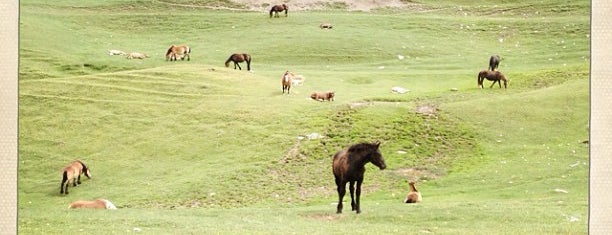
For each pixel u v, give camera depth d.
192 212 27.52
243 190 36.31
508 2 91.44
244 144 41.84
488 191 33.97
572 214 25.95
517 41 74.50
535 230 23.17
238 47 71.88
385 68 64.12
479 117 44.72
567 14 84.38
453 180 36.59
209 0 91.94
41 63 62.41
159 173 38.84
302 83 54.31
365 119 44.38
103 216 24.86
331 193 36.06
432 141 41.84
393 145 41.28
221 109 46.50
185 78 53.22
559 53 67.81
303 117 45.06
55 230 22.02
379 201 33.62
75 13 83.50
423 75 58.53
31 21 74.62
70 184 37.47
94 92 49.38
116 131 43.72
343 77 57.62
